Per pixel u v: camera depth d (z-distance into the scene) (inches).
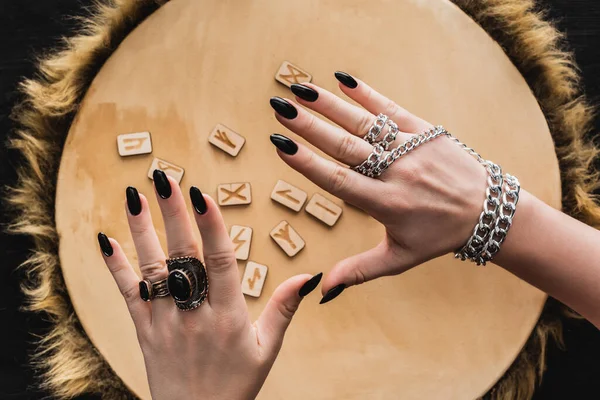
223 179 27.6
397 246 23.8
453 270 27.3
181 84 27.7
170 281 20.9
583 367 30.6
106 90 27.6
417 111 27.8
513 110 27.7
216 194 27.5
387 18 27.9
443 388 27.1
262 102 27.8
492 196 23.4
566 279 23.9
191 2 27.7
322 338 27.2
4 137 30.8
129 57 27.7
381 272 23.8
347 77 24.5
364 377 27.1
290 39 27.9
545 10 31.1
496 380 27.1
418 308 27.2
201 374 21.6
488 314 27.2
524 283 27.2
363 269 23.7
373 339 27.2
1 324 30.6
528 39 28.1
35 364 30.6
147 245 21.9
